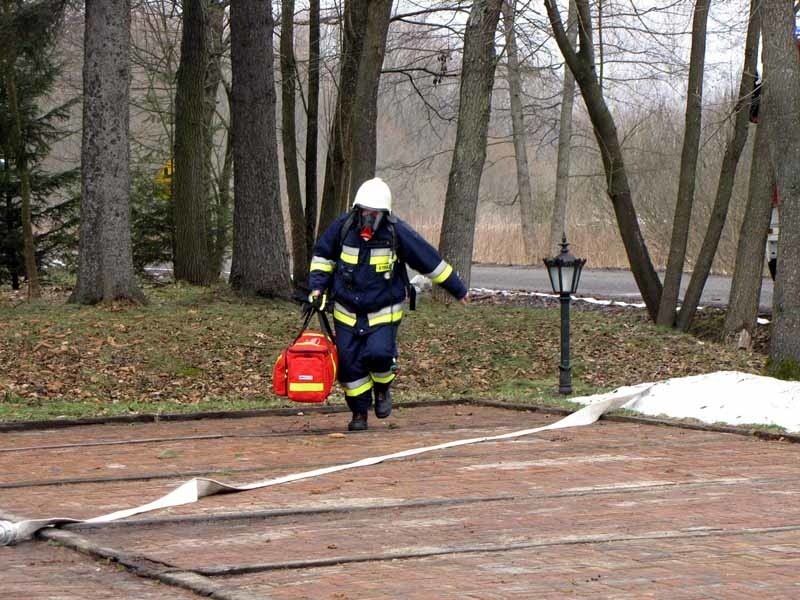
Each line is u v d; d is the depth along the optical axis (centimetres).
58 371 1352
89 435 998
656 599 472
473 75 2167
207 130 2956
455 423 1084
